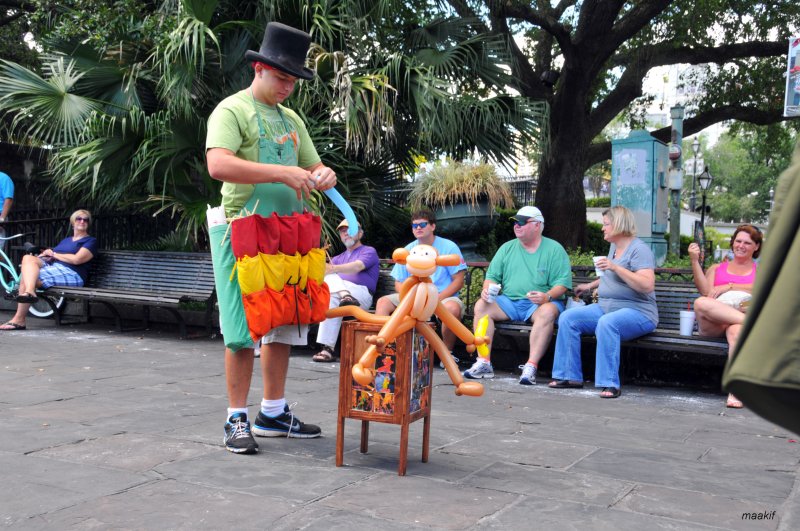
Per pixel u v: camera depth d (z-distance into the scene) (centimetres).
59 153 850
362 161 886
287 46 340
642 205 965
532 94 1442
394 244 1019
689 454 367
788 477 328
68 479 300
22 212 1019
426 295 315
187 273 824
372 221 973
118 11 880
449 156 891
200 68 812
